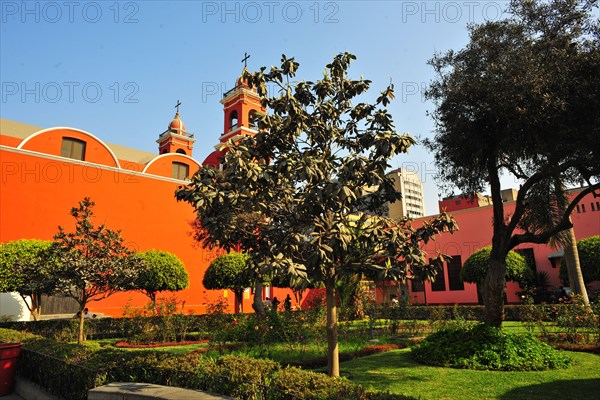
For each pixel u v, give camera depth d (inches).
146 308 603.2
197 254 972.6
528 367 283.7
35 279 429.1
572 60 282.5
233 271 783.7
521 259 730.2
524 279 731.4
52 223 775.1
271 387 154.4
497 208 356.2
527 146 332.8
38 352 272.7
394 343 451.2
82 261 407.8
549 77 280.1
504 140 333.7
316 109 234.5
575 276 525.0
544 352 307.1
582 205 796.0
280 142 227.5
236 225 223.8
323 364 336.8
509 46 317.7
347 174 186.4
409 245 204.8
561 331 421.4
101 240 447.2
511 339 323.0
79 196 821.2
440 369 295.1
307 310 442.6
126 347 493.7
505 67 300.8
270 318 412.2
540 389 230.2
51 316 762.2
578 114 276.8
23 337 342.3
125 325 621.6
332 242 178.4
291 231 203.6
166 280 694.5
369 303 636.7
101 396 183.0
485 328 335.9
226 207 206.4
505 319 677.3
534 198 378.6
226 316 513.3
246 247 230.1
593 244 638.5
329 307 228.2
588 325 380.2
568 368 284.5
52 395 242.7
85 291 438.0
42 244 579.5
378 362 335.9
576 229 797.9
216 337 416.8
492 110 315.0
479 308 673.0
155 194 940.6
